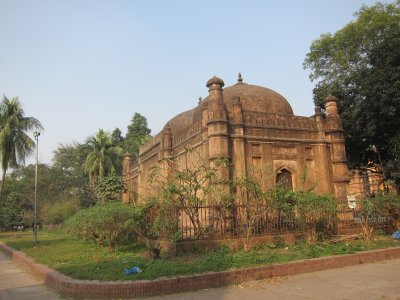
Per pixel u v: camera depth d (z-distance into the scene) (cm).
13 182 3584
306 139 1222
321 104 1798
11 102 2269
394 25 1678
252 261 718
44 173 3600
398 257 871
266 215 948
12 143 2245
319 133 1252
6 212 3109
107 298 572
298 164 1195
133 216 952
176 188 884
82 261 833
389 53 1302
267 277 674
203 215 979
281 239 941
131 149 3391
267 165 1128
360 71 1484
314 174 1220
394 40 1313
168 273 629
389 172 1473
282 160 1171
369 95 1360
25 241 1619
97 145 2800
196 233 886
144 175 1841
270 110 1307
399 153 1365
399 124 1398
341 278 660
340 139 1263
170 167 1327
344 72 1847
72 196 3269
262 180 1116
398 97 1272
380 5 1786
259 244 902
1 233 2691
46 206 2770
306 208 926
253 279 658
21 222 3086
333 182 1243
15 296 624
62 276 663
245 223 901
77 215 1084
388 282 616
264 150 1146
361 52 1814
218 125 1045
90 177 2775
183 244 840
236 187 1025
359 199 1110
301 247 881
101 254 941
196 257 792
